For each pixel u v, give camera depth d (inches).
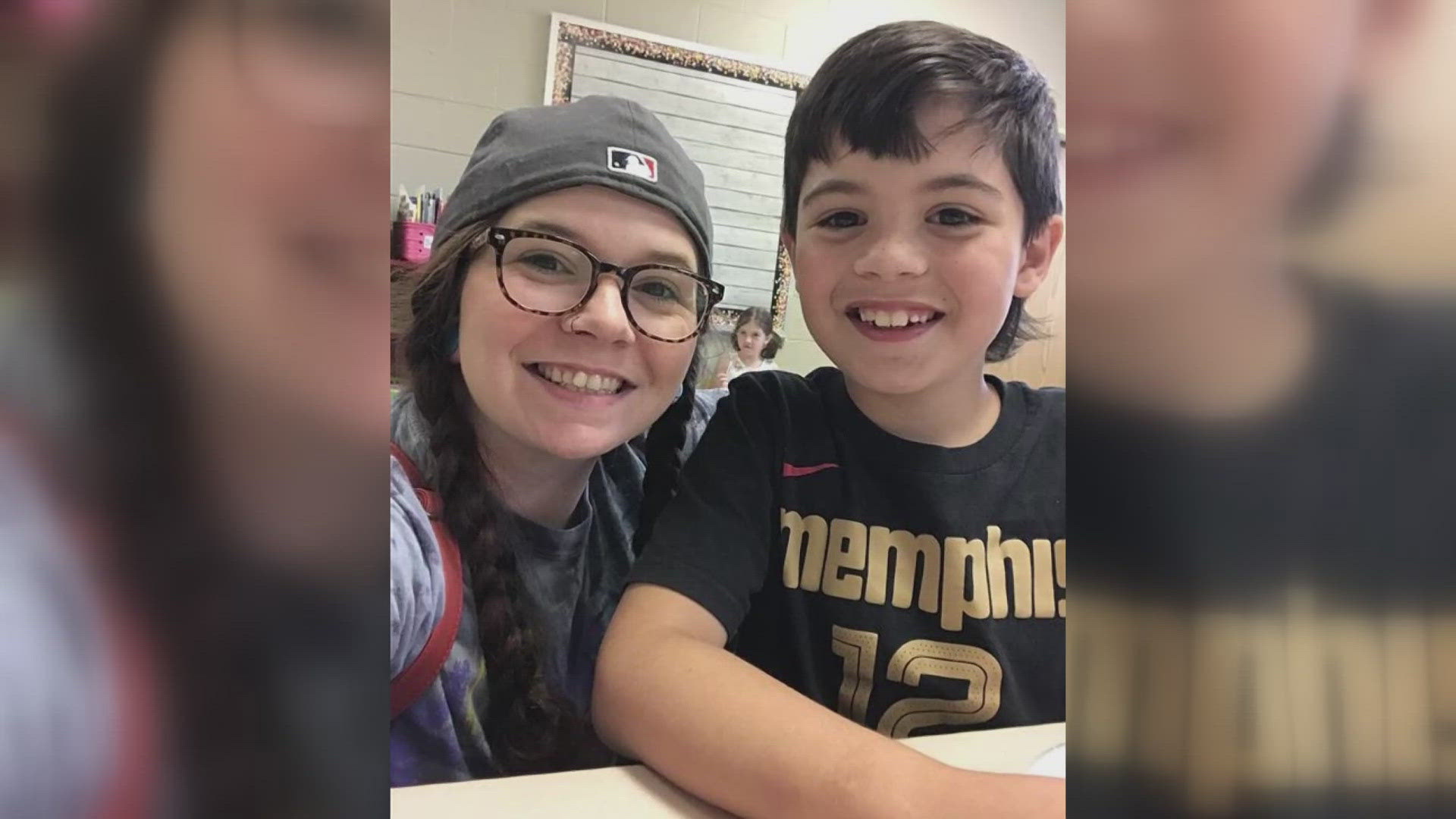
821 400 28.8
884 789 14.0
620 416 24.2
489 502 23.2
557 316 22.8
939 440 27.5
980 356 26.8
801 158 27.0
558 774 17.0
